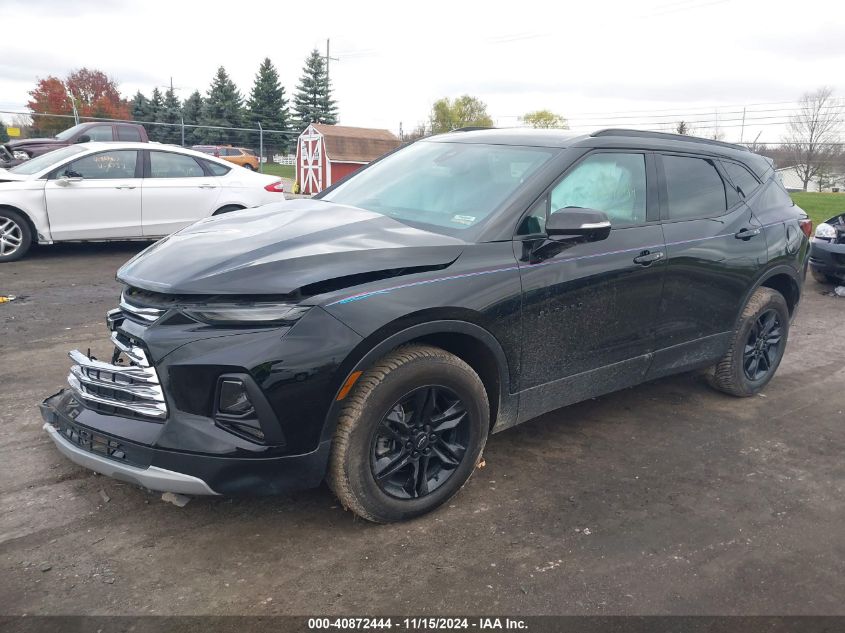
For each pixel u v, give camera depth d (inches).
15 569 106.6
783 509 136.6
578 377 146.2
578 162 144.9
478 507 131.4
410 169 161.6
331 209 145.1
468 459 129.0
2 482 131.5
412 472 123.7
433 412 124.0
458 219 135.6
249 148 1413.6
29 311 254.7
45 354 206.7
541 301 132.7
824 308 325.7
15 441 148.4
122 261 366.0
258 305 106.1
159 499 128.3
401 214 143.7
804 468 155.4
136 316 113.6
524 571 112.0
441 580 108.8
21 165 376.5
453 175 150.3
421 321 115.6
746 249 178.9
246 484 107.7
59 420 120.9
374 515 119.1
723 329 180.2
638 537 123.7
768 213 190.4
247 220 140.3
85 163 360.5
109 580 105.1
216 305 106.2
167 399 106.8
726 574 114.1
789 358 241.0
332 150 1037.2
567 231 126.4
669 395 198.1
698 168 174.7
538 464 150.9
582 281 139.3
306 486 111.7
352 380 110.0
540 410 143.1
